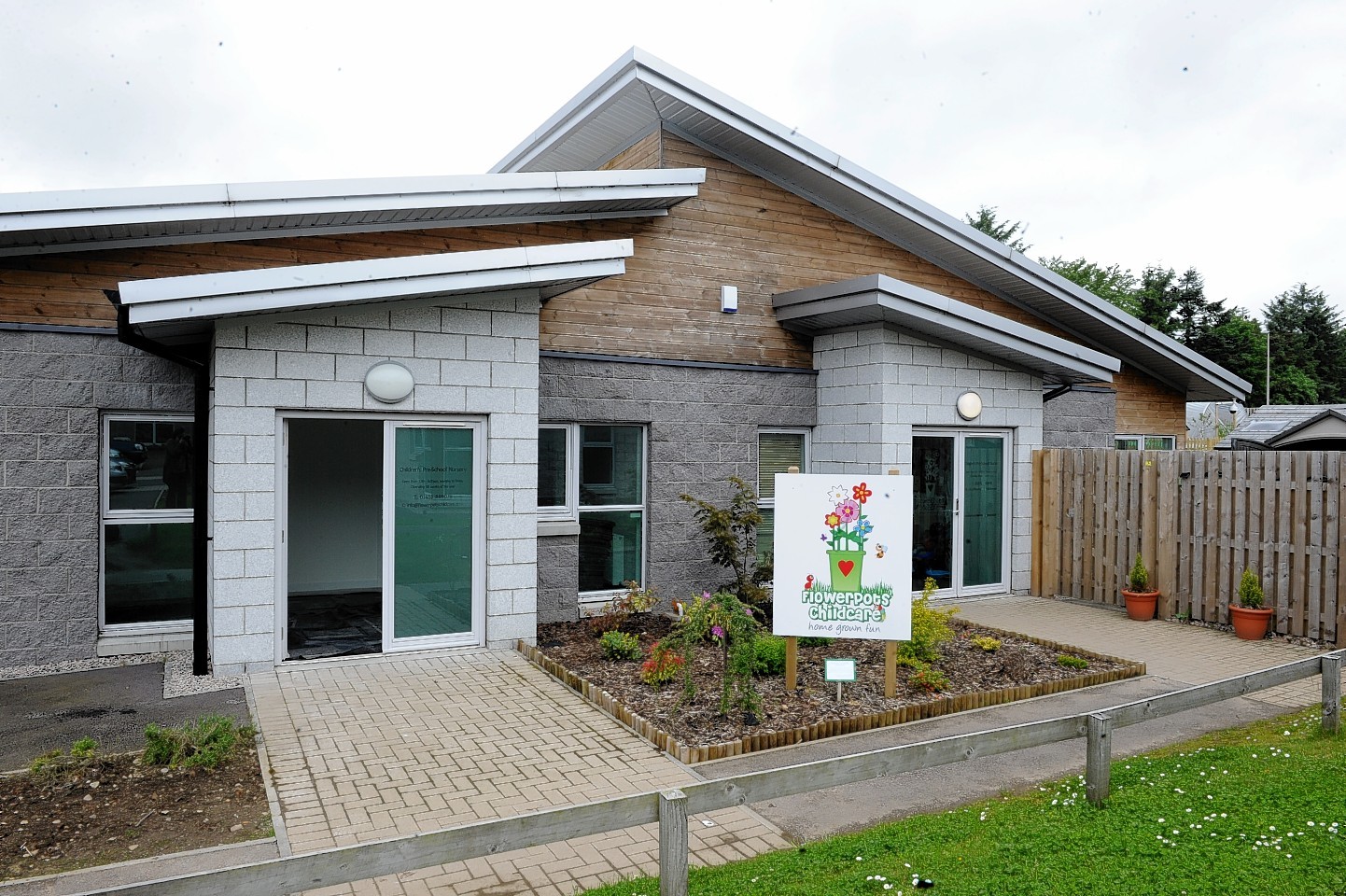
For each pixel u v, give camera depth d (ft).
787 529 24.62
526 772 19.08
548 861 15.39
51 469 27.99
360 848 11.56
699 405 37.91
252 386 25.95
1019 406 41.14
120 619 29.71
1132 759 19.71
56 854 15.16
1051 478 41.09
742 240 39.58
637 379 36.55
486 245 34.14
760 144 37.96
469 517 29.55
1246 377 181.88
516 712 23.13
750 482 39.06
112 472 29.53
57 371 27.99
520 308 29.68
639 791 18.06
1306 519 31.86
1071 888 13.52
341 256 31.76
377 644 30.94
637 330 37.17
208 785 18.20
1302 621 31.99
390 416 28.22
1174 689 25.89
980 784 18.83
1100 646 31.24
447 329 28.53
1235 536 33.94
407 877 14.75
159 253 29.19
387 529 28.37
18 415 27.58
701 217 38.60
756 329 39.91
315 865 11.34
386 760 19.71
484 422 29.50
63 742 20.74
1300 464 31.99
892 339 37.17
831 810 17.51
